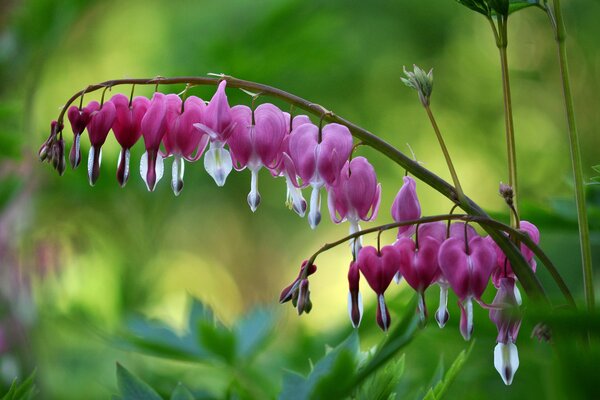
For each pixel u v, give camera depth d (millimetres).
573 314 631
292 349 981
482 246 706
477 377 905
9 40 1278
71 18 1293
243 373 893
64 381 1373
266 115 717
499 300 705
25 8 1257
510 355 703
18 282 1213
